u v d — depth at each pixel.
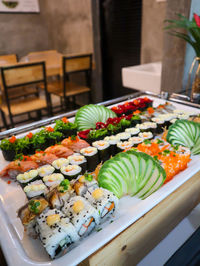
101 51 3.45
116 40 3.23
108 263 0.69
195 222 1.02
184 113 1.44
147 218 0.77
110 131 1.25
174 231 0.98
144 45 2.84
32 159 1.05
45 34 4.53
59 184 0.85
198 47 1.65
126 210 0.81
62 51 4.35
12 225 0.77
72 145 1.14
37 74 2.60
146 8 2.62
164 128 1.36
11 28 4.06
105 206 0.76
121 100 1.71
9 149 1.12
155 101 1.73
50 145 1.23
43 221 0.70
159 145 1.10
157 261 0.85
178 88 2.07
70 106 4.02
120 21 3.04
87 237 0.70
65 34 4.05
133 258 0.81
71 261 0.58
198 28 1.50
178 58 1.97
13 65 2.35
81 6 3.41
